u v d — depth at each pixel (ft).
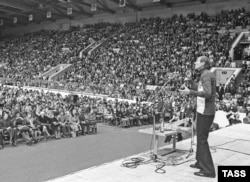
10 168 29.91
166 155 20.51
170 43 107.55
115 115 62.03
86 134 51.67
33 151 37.73
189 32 108.06
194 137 27.84
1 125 41.16
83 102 69.82
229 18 104.06
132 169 17.28
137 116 62.85
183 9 124.98
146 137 49.21
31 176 27.40
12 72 143.43
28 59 153.99
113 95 84.89
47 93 85.05
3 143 39.65
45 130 44.73
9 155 35.35
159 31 118.83
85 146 41.50
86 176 16.05
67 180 15.40
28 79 121.19
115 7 143.43
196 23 111.55
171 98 68.90
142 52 111.04
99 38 141.79
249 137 27.55
